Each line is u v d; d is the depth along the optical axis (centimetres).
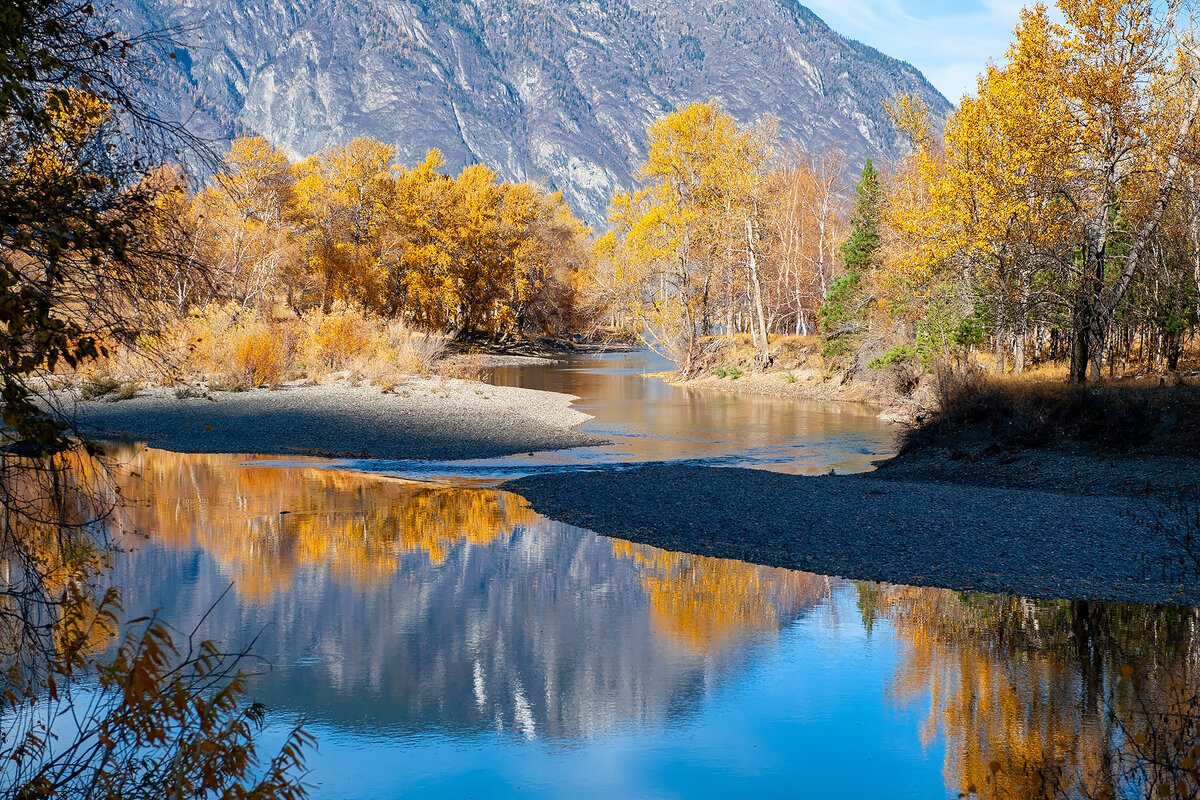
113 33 470
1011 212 2750
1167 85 2550
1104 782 672
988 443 2377
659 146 4978
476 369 5031
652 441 2839
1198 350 3191
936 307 3306
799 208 6581
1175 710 793
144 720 454
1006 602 1150
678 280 5203
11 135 454
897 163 4809
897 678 910
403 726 794
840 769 714
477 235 7481
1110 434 2155
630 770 713
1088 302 2636
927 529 1512
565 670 938
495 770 721
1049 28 2600
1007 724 791
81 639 520
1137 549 1359
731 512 1677
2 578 620
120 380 3312
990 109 2820
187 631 1027
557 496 1870
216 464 2264
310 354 4169
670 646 1012
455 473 2211
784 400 4234
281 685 886
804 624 1082
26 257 446
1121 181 2698
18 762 504
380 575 1294
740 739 776
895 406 3572
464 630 1061
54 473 532
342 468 2250
